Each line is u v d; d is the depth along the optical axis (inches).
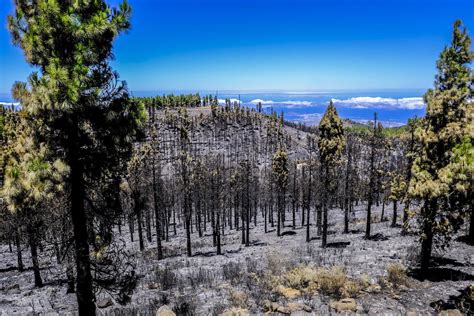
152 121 6171.3
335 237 1465.3
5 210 697.6
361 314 454.9
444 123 581.9
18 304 716.7
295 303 491.8
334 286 549.0
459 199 555.5
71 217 357.4
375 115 1288.1
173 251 1574.8
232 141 6358.3
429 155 585.3
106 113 308.5
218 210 1472.7
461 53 562.9
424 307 480.7
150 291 706.8
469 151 533.3
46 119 291.3
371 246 1042.7
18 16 290.0
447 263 706.8
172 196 2412.6
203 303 561.0
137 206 382.3
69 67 286.2
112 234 374.0
